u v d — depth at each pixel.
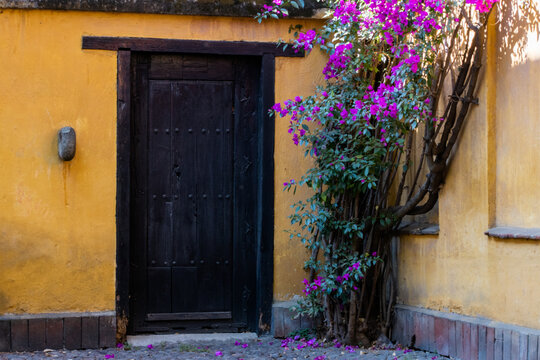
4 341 6.23
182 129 6.84
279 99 6.79
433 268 6.08
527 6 5.16
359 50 6.02
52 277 6.36
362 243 6.48
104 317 6.39
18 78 6.35
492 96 5.50
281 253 6.79
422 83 5.64
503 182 5.41
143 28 6.58
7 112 6.32
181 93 6.83
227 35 6.73
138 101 6.74
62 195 6.39
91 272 6.43
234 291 6.91
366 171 5.79
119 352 6.22
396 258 6.59
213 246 6.88
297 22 6.81
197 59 6.83
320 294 6.53
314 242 6.43
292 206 6.36
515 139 5.29
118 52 6.53
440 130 6.03
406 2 5.60
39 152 6.36
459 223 5.78
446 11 5.61
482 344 5.39
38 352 6.23
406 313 6.32
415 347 6.18
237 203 6.90
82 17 6.46
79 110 6.44
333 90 6.24
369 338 6.49
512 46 5.31
